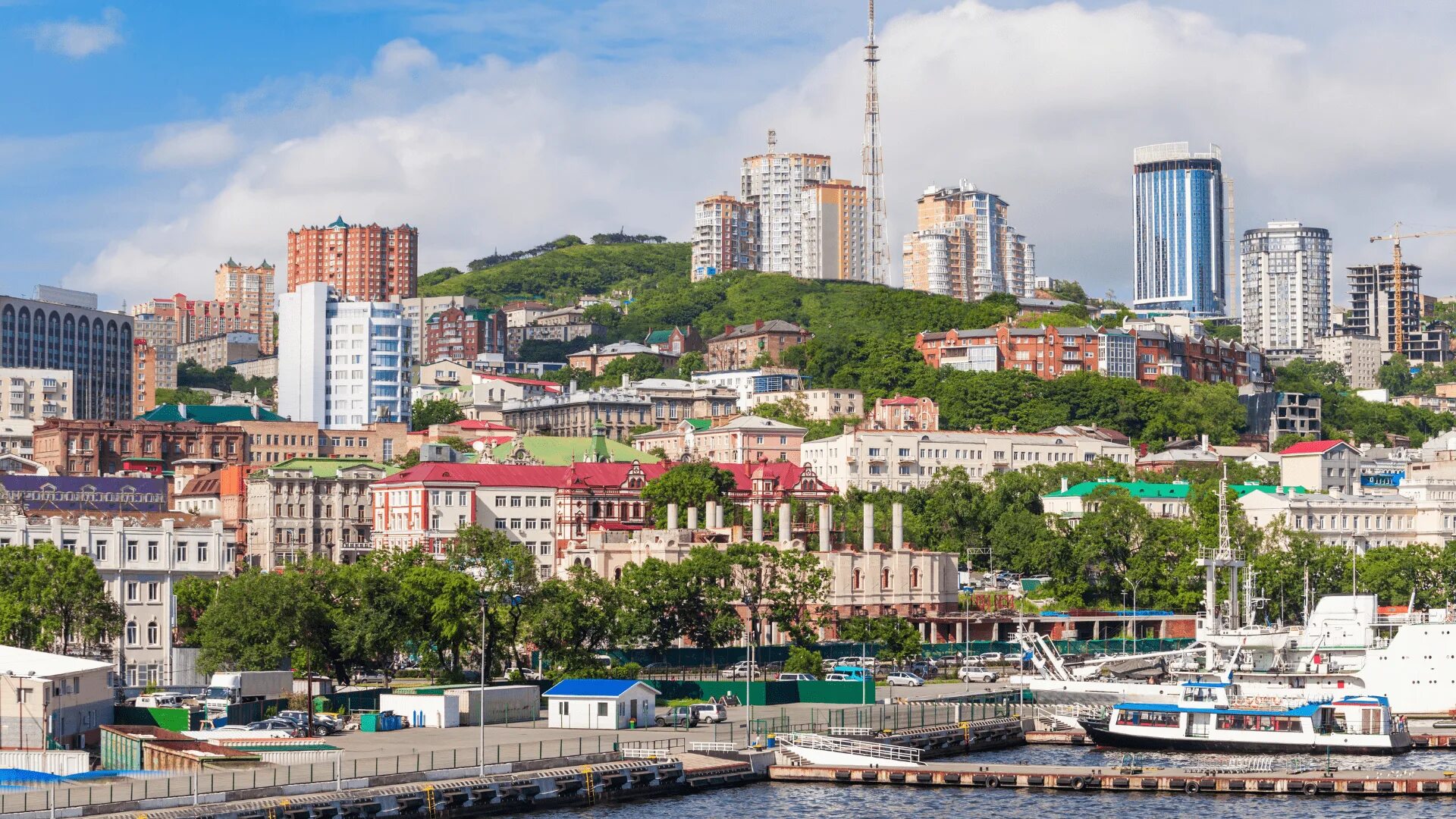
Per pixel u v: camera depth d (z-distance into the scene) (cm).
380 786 16612
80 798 15538
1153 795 18762
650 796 18375
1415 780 18612
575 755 18488
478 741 19862
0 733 18675
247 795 15800
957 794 18825
